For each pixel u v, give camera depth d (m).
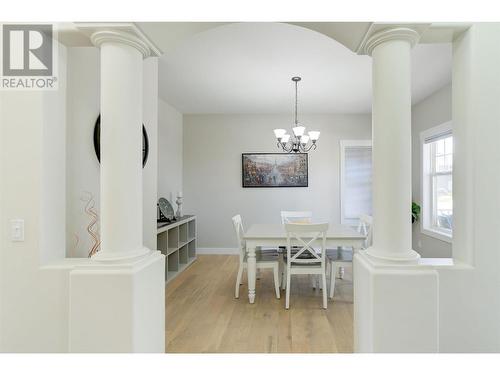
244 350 2.23
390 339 1.51
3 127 1.67
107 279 1.51
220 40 2.74
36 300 1.67
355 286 1.80
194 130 5.49
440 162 4.20
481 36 1.62
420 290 1.51
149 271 1.67
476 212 1.63
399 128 1.55
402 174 1.55
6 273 1.67
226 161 5.47
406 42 1.56
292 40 2.73
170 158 4.96
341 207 5.36
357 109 5.08
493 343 1.62
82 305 1.52
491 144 1.63
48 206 1.73
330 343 2.32
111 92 1.55
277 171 5.41
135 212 1.62
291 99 4.54
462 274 1.62
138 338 1.56
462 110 1.70
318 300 3.21
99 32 1.54
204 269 4.50
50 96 1.75
